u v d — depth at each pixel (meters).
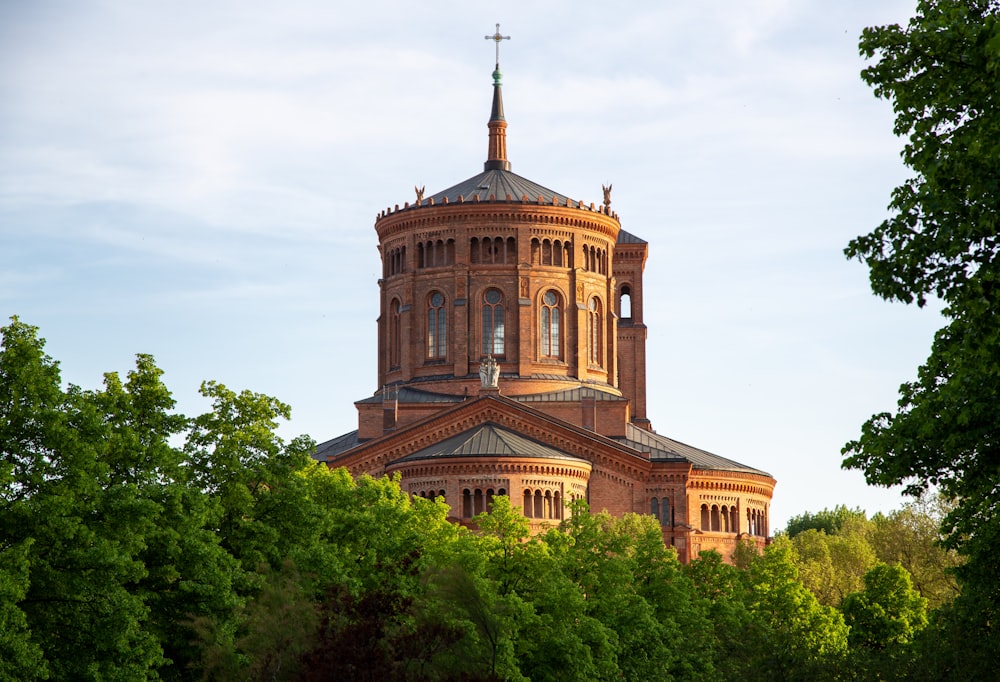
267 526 111.69
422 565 117.94
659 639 139.62
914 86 74.00
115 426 102.19
